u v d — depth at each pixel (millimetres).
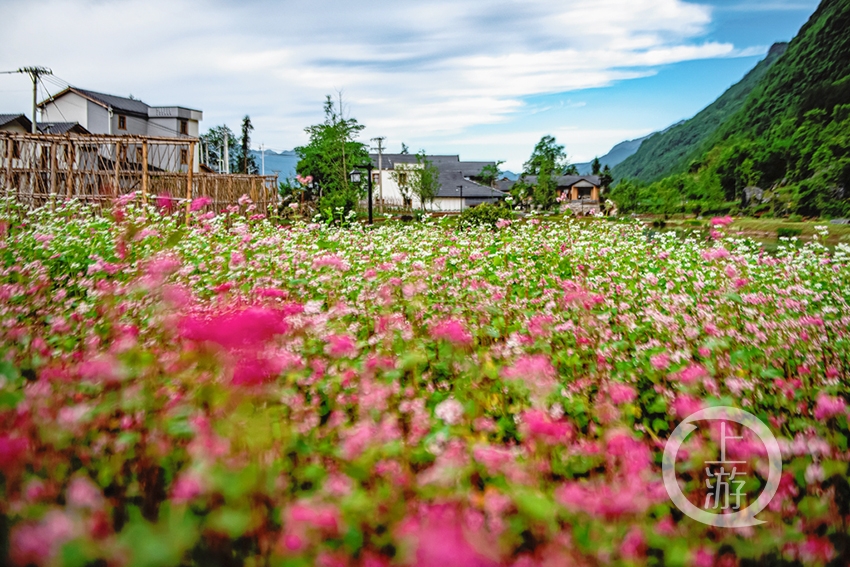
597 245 9445
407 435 2672
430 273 6391
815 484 2570
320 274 5738
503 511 2090
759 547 2232
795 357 4355
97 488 2053
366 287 5305
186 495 1932
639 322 4957
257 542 1989
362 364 3215
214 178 19469
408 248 8281
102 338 3623
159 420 2451
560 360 3965
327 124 45750
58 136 14484
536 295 5988
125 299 4289
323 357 3480
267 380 2510
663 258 8500
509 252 7754
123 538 1639
